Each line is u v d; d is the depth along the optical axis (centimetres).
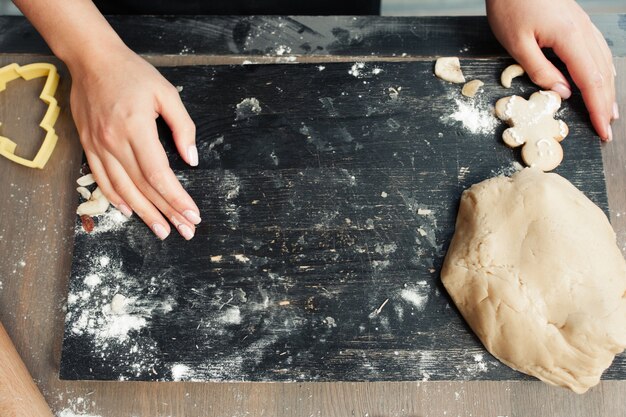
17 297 106
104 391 101
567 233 94
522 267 93
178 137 105
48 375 102
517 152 106
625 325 89
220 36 119
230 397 101
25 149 114
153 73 106
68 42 104
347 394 101
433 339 98
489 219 97
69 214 110
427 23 118
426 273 101
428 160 107
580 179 105
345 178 106
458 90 110
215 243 104
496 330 93
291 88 112
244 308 101
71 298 102
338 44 118
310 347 99
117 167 103
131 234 105
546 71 107
